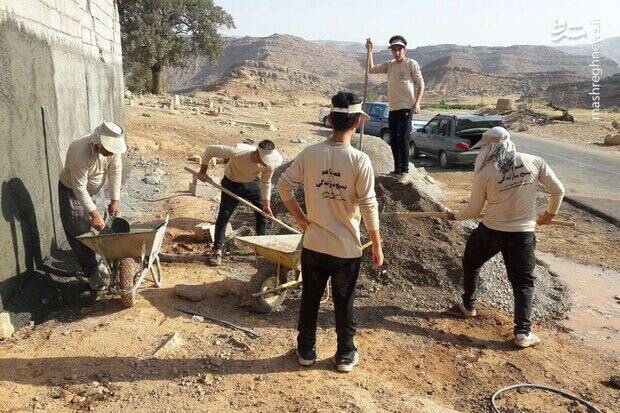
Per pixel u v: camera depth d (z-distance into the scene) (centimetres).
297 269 560
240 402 408
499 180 525
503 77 13762
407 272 679
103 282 606
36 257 627
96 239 521
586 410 445
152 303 568
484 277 679
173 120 2298
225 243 780
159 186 1205
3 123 557
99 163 589
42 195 664
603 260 869
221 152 696
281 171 1147
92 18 1036
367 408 405
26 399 398
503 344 552
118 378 430
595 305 685
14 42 594
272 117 3341
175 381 431
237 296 604
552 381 491
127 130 1822
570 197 1301
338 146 416
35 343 481
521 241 533
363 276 675
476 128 1755
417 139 1945
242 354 479
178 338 490
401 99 757
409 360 507
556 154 2202
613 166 1905
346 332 450
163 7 4431
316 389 427
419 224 736
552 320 632
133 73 4531
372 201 413
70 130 835
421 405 421
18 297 556
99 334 493
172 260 718
